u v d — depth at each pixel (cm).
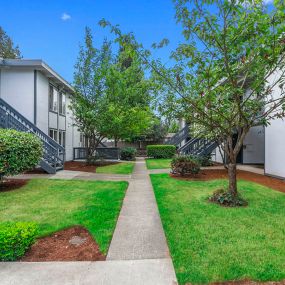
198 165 1019
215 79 537
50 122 1497
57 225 475
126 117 1504
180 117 621
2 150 751
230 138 630
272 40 466
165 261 352
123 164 1582
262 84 562
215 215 532
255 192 734
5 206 602
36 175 1068
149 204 629
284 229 456
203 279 306
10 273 324
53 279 310
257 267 329
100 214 539
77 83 1445
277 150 1009
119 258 362
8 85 1265
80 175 1086
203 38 515
